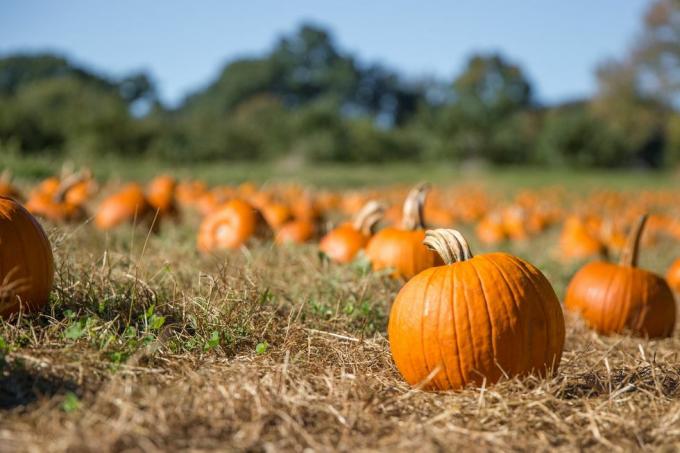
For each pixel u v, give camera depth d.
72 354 1.57
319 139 21.73
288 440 1.40
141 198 3.31
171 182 5.55
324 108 23.16
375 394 1.58
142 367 1.59
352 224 2.66
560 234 5.11
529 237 4.89
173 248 2.57
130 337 1.67
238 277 2.01
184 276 2.14
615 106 25.12
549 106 35.22
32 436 1.34
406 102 40.78
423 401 1.59
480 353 1.60
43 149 13.43
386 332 1.98
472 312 1.61
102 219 3.23
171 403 1.47
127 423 1.38
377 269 2.31
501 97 25.28
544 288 1.66
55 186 3.81
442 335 1.61
